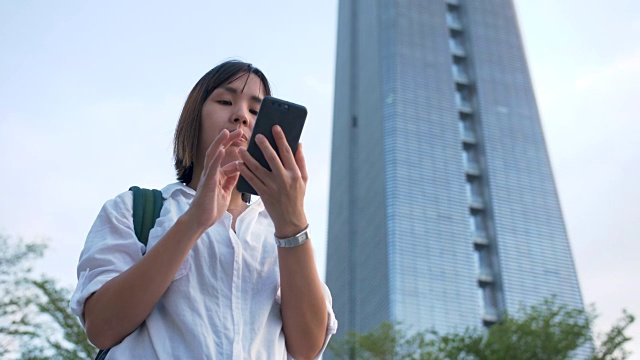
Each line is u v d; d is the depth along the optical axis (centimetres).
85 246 195
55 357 1304
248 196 246
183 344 178
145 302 174
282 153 185
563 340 1716
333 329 211
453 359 1794
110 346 181
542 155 9681
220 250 194
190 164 230
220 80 229
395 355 2008
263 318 190
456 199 8619
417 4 10662
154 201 210
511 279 8319
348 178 10000
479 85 10119
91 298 178
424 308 7500
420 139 9031
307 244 193
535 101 10275
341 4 12925
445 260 7994
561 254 8744
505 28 11025
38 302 1330
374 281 8112
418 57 9956
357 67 11069
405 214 8231
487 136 9569
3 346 1286
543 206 9150
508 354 1716
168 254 173
